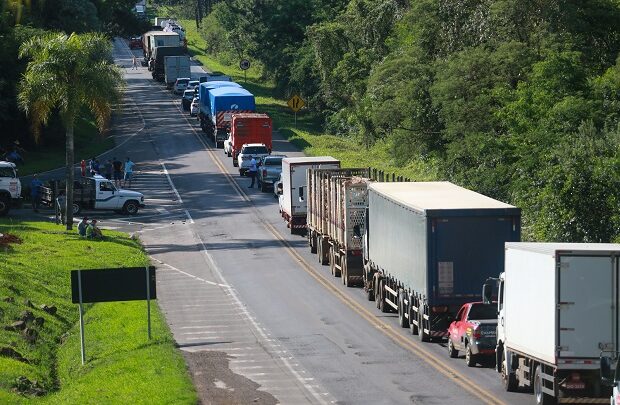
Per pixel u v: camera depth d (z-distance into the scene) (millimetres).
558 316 48906
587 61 133125
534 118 118500
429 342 70188
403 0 198250
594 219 92125
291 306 84625
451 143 130875
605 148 96375
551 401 51344
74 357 68188
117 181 159375
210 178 166375
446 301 66750
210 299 88438
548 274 49594
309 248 113750
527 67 129500
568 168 92625
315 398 55188
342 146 199125
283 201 127562
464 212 66312
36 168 171250
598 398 49406
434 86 134625
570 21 131125
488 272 66688
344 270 93125
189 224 131125
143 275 69125
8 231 113750
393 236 76125
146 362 63500
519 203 104625
